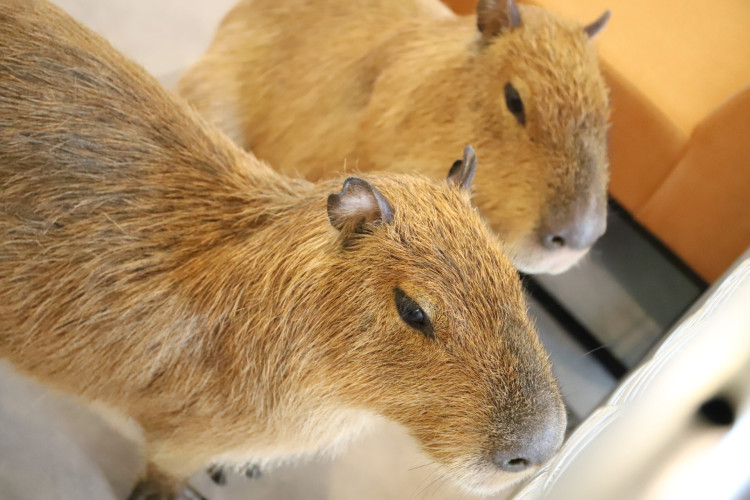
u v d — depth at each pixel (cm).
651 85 140
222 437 119
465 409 109
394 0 138
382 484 137
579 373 145
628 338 148
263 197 114
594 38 131
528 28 128
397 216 109
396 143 134
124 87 115
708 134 137
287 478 135
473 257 109
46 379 119
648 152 142
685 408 104
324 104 137
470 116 130
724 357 106
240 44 140
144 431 122
